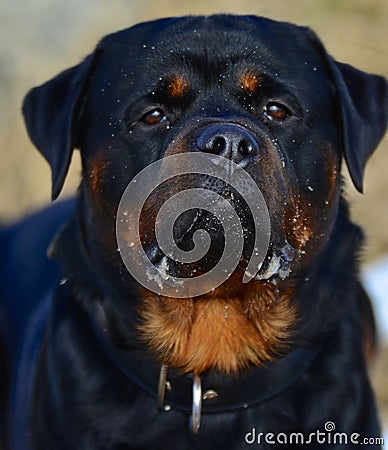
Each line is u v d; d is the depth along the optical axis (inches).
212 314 153.7
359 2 425.4
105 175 158.6
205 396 154.6
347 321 165.9
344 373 159.8
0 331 207.2
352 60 413.4
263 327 155.0
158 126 156.0
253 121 152.3
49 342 163.9
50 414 158.9
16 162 406.0
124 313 156.9
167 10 435.2
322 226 157.6
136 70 158.9
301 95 157.8
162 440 154.9
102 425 155.6
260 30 162.1
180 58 157.2
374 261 341.1
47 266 205.2
